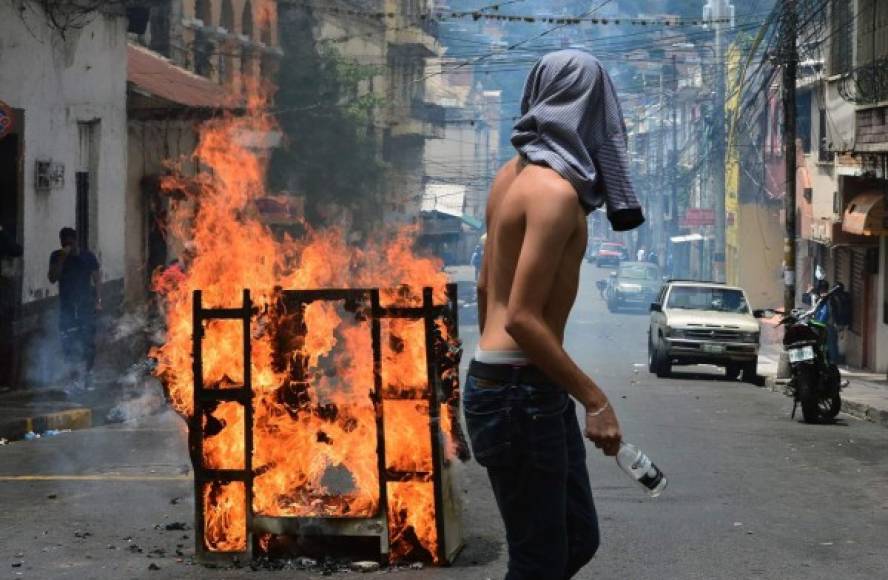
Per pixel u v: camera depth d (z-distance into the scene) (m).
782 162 51.91
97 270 19.72
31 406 16.66
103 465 11.85
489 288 4.45
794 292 29.02
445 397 7.79
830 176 39.72
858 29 29.36
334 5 58.03
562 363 4.16
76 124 22.77
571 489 4.64
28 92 20.27
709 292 31.12
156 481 10.91
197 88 31.12
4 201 19.62
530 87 4.46
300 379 7.88
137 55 32.06
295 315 7.78
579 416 19.36
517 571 4.39
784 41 28.66
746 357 29.34
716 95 54.94
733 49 53.62
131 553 8.15
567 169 4.23
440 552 7.75
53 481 10.92
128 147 28.41
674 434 16.78
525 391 4.28
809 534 9.48
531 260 4.12
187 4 37.84
